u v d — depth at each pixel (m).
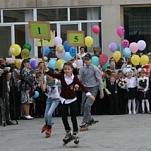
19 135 18.58
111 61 25.69
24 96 24.08
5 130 20.17
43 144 16.14
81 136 17.50
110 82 25.11
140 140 16.16
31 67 24.23
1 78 21.56
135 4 30.72
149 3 30.59
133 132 18.14
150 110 25.86
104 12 30.94
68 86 15.54
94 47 30.31
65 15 31.44
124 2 30.75
